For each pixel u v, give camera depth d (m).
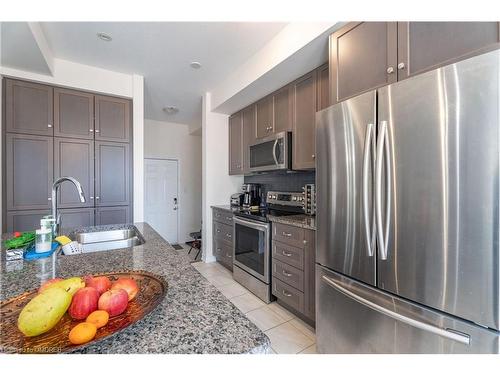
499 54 0.83
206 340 0.51
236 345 0.50
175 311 0.63
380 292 1.20
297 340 1.80
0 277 0.87
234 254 2.97
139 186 2.95
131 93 2.90
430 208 1.00
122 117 2.89
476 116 0.88
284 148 2.46
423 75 1.02
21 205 2.41
